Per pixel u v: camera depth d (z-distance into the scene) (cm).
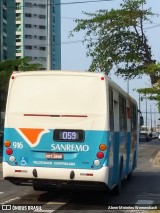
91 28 3631
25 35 13325
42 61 13588
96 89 1168
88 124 1157
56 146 1159
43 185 1177
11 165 1174
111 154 1195
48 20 3070
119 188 1388
